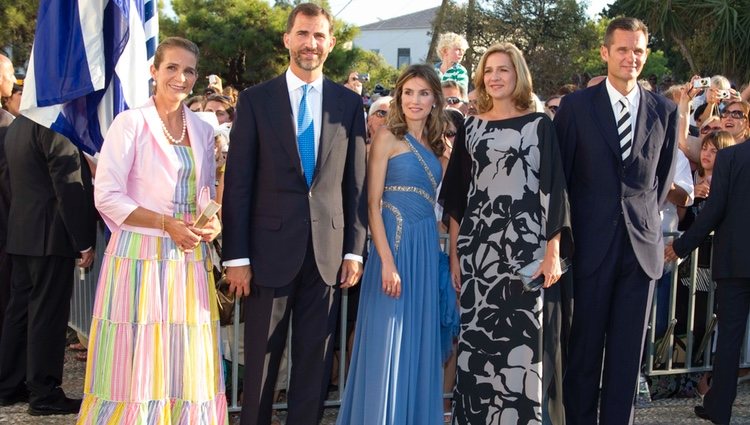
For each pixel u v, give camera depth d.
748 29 15.99
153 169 3.59
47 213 4.34
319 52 3.66
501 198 3.86
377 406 3.78
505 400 3.85
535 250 3.82
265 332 3.67
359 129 3.83
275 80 3.75
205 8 18.31
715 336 5.05
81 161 4.33
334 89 3.80
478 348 3.92
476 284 3.92
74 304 5.53
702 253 5.09
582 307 3.99
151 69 3.70
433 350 3.94
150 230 3.55
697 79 5.76
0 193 4.94
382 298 3.86
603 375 4.10
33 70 4.25
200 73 18.30
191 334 3.58
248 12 18.14
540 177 3.82
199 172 3.69
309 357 3.75
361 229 3.78
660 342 5.03
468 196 4.01
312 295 3.72
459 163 4.09
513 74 3.89
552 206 3.78
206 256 3.73
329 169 3.71
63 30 4.26
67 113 4.29
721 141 5.24
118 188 3.52
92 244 4.43
